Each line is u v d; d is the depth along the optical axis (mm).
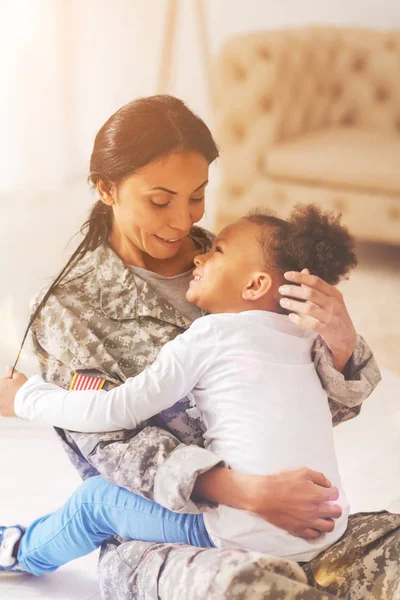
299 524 1139
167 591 1088
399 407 2076
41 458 1863
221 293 1286
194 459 1148
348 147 2889
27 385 1287
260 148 2904
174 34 2844
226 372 1205
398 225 2844
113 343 1304
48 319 1303
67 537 1318
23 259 2367
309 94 2973
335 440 1937
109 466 1196
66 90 2865
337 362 1289
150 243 1310
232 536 1142
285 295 1273
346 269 1345
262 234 1299
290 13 2863
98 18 2816
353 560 1147
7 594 1385
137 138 1243
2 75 2846
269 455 1168
